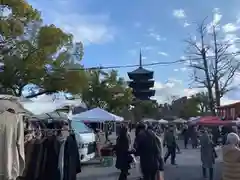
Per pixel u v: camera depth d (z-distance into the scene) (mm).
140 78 87812
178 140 35031
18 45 24297
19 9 23328
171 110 93250
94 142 15125
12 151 5941
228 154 6195
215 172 12383
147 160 7934
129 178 10984
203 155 10820
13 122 6008
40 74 26031
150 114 77500
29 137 7738
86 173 12469
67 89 28375
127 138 9867
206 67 39156
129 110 68812
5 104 6207
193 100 75938
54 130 7875
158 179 8195
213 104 39219
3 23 21797
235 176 6086
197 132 23984
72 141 7449
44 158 7328
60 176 7219
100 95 53469
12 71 24172
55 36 25609
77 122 14750
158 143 8125
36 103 9930
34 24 25219
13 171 5902
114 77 56156
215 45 38875
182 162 15414
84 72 29797
